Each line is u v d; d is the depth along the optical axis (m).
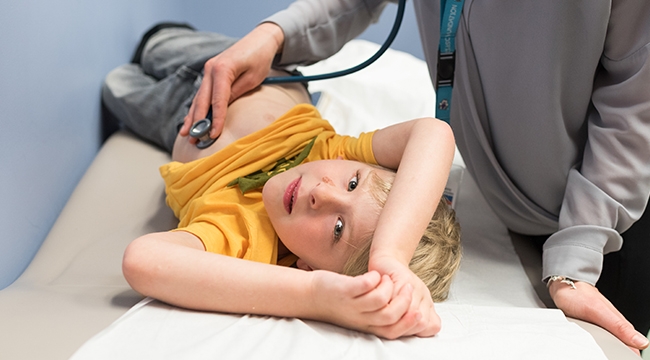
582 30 0.91
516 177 1.12
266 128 1.12
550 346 0.73
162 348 0.67
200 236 0.90
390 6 2.34
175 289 0.77
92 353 0.65
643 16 0.89
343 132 1.59
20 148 1.03
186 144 1.22
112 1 1.65
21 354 0.69
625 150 0.96
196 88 1.40
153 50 1.57
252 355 0.65
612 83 0.99
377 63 1.96
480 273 1.10
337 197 0.90
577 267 0.96
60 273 1.00
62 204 1.25
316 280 0.74
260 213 1.00
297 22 1.29
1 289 0.94
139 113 1.45
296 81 1.31
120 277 0.96
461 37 1.07
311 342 0.68
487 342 0.73
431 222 0.95
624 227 1.00
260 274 0.76
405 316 0.71
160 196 1.26
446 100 1.10
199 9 2.35
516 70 1.00
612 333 0.88
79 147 1.38
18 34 1.03
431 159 0.88
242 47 1.23
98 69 1.53
